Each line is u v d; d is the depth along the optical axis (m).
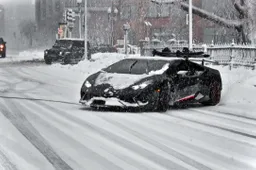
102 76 11.13
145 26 58.44
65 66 29.72
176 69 11.64
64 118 9.53
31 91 15.05
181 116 10.50
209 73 12.62
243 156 6.70
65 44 33.78
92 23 80.56
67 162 6.06
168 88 11.12
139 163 6.11
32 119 9.29
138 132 8.24
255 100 13.55
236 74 20.30
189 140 7.71
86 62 30.19
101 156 6.41
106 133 8.03
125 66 11.70
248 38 33.50
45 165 5.89
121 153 6.62
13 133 7.79
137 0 58.91
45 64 32.97
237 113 11.38
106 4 85.50
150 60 11.84
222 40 47.19
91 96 10.70
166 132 8.36
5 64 32.66
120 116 10.04
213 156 6.64
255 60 23.12
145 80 10.73
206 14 34.84
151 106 10.73
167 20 57.25
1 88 15.83
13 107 11.02
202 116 10.66
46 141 7.26
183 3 35.25
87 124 8.89
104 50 48.72
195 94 12.12
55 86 17.05
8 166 5.79
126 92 10.45
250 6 33.03
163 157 6.47
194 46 28.41
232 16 36.91
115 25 69.38
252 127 9.30
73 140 7.38
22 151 6.57
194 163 6.20
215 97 12.83
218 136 8.18
